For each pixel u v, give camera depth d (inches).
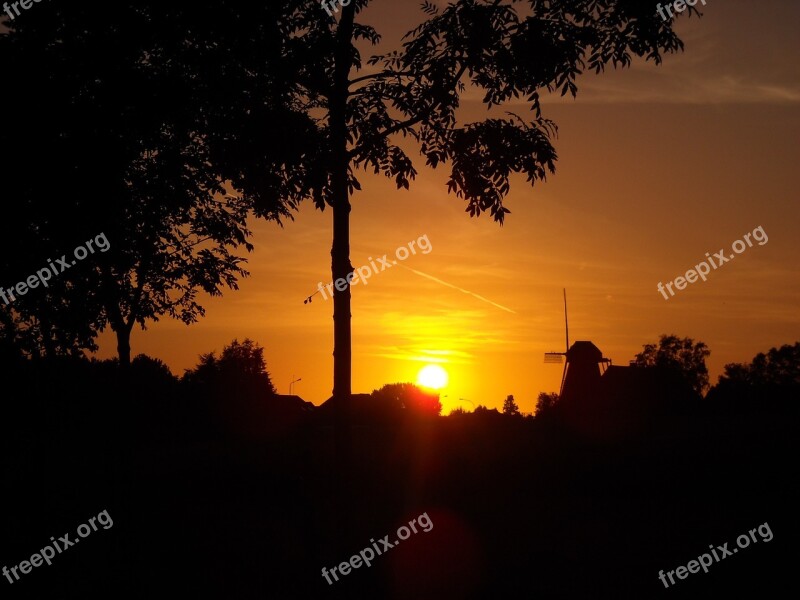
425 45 494.0
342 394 481.7
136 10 505.4
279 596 481.1
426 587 499.8
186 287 714.8
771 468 1179.9
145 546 680.4
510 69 486.6
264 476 1280.8
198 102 505.0
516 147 490.9
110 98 502.3
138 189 530.9
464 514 894.4
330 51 480.1
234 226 689.0
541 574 543.2
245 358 4010.8
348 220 485.1
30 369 833.5
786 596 471.2
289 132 470.0
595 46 495.2
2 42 517.3
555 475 1163.9
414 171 497.4
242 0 486.0
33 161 500.7
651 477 1146.7
